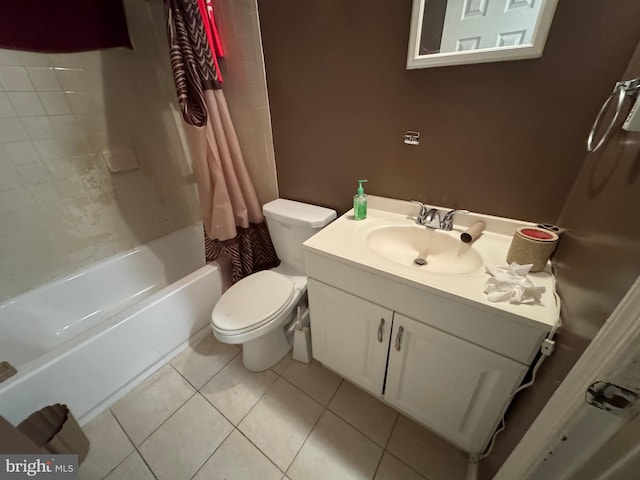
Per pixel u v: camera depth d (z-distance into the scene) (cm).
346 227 112
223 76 139
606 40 66
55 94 133
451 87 89
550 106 78
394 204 119
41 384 101
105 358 119
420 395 100
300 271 149
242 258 167
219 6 121
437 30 84
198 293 153
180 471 103
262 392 130
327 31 103
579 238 65
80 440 105
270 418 119
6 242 130
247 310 122
